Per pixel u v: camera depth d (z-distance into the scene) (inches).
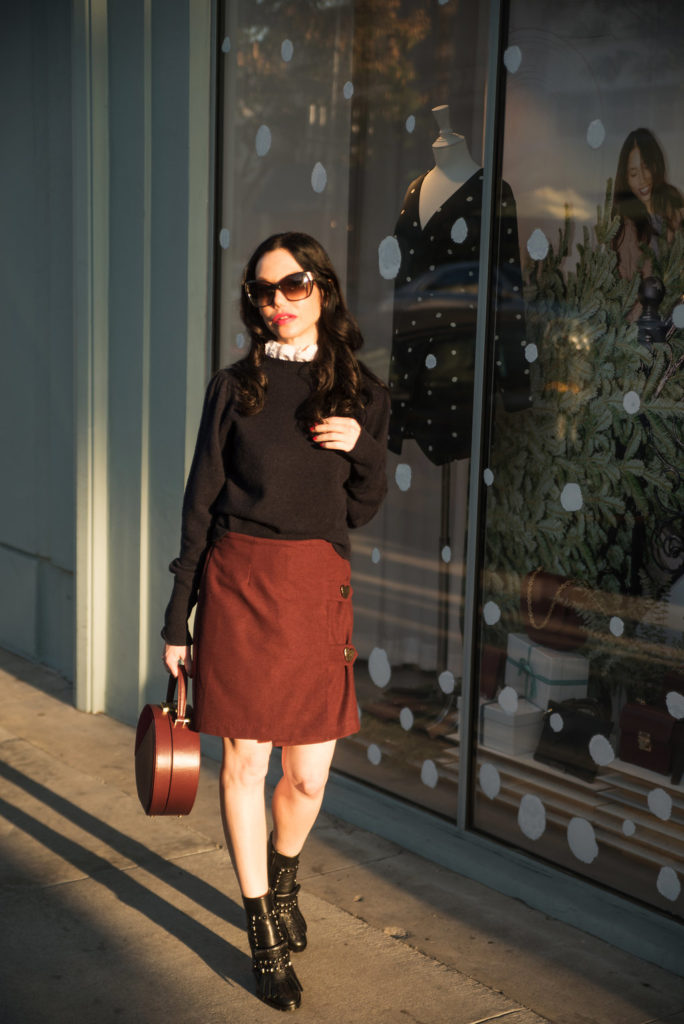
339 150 143.3
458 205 128.0
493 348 125.0
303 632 94.7
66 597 207.0
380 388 101.7
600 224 112.7
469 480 129.0
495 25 120.6
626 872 114.3
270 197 154.3
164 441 169.0
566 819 120.3
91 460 179.9
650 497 109.8
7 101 213.6
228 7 157.5
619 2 109.4
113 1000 98.6
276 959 98.7
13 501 224.2
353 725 99.2
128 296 173.3
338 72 142.7
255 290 94.7
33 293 210.1
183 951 107.7
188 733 99.0
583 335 115.2
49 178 200.5
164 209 165.2
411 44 132.6
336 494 96.0
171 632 98.5
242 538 94.6
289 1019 96.3
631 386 110.8
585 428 115.8
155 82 164.7
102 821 140.6
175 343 165.3
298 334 95.4
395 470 139.4
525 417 122.0
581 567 117.2
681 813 108.3
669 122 105.6
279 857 106.5
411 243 134.2
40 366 209.9
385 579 142.1
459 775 132.0
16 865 126.6
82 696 187.0
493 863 125.8
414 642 138.6
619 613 113.6
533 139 118.6
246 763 98.0
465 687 130.4
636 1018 98.0
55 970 103.4
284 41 149.7
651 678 110.8
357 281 142.6
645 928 110.0
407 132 133.9
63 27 191.8
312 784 99.7
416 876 127.1
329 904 119.3
